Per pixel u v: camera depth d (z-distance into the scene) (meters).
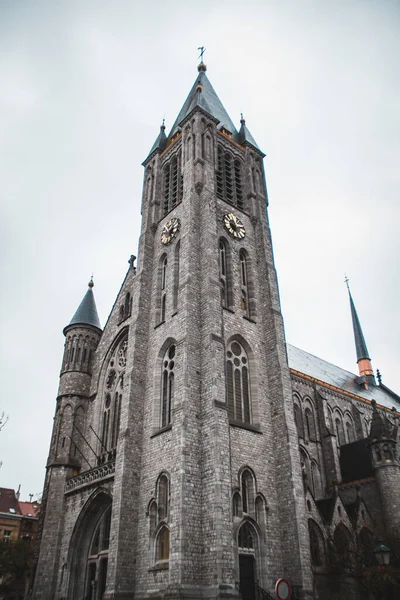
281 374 49.72
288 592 23.14
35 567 52.44
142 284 56.72
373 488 57.19
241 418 46.94
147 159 70.06
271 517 42.84
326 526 48.28
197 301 48.84
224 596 34.47
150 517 42.22
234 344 50.41
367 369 104.50
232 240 57.41
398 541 47.75
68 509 53.00
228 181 63.91
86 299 70.12
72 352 64.69
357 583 46.25
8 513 98.12
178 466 39.59
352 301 115.19
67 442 57.78
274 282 56.78
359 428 75.88
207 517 37.91
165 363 49.91
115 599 39.31
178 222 57.00
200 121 61.75
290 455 45.09
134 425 47.69
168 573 38.09
